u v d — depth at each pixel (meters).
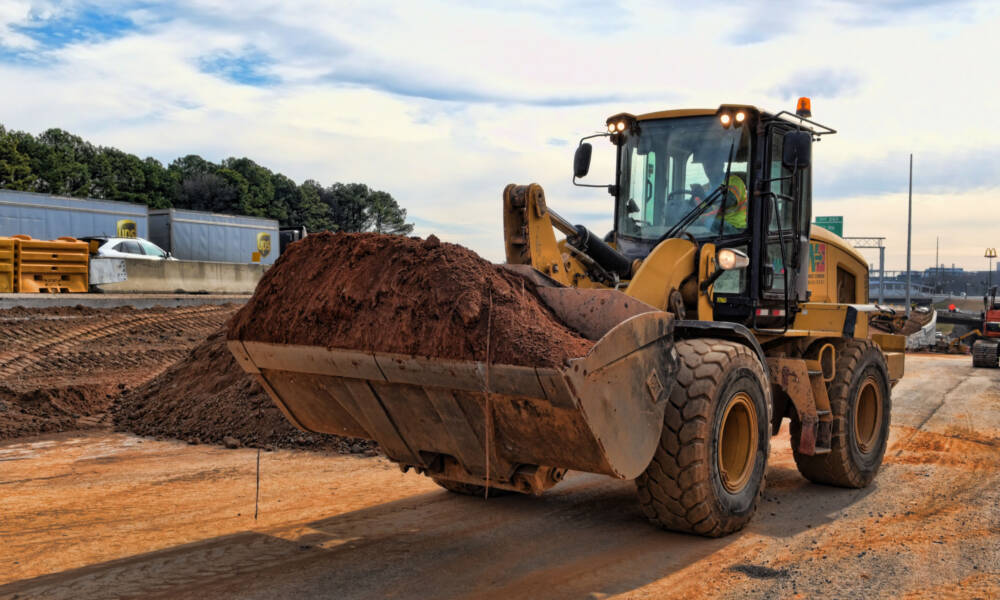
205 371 9.85
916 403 11.97
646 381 4.17
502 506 5.55
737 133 5.97
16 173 60.47
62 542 4.68
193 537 4.79
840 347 6.63
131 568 4.20
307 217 83.25
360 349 4.09
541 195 4.96
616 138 6.46
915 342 30.86
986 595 3.87
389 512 5.38
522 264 4.95
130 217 31.67
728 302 5.96
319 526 5.03
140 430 8.69
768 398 5.19
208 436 8.20
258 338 4.57
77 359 12.25
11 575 4.11
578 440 3.86
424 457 4.58
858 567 4.27
